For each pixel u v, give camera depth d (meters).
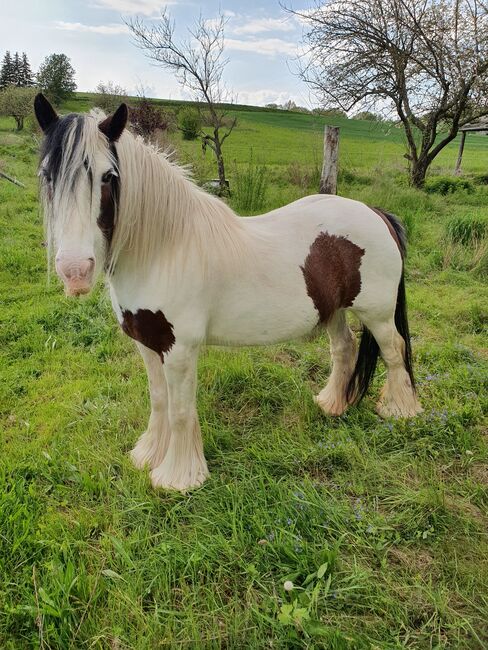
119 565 1.77
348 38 10.23
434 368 3.12
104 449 2.39
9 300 4.33
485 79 9.60
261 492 2.05
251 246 2.04
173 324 1.93
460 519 1.95
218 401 2.84
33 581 1.68
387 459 2.33
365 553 1.82
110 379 3.09
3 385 3.02
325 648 1.44
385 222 2.37
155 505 2.06
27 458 2.33
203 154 9.23
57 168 1.52
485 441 2.43
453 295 4.37
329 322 2.40
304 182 8.70
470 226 5.51
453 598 1.65
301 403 2.76
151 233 1.83
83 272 1.52
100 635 1.49
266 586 1.68
